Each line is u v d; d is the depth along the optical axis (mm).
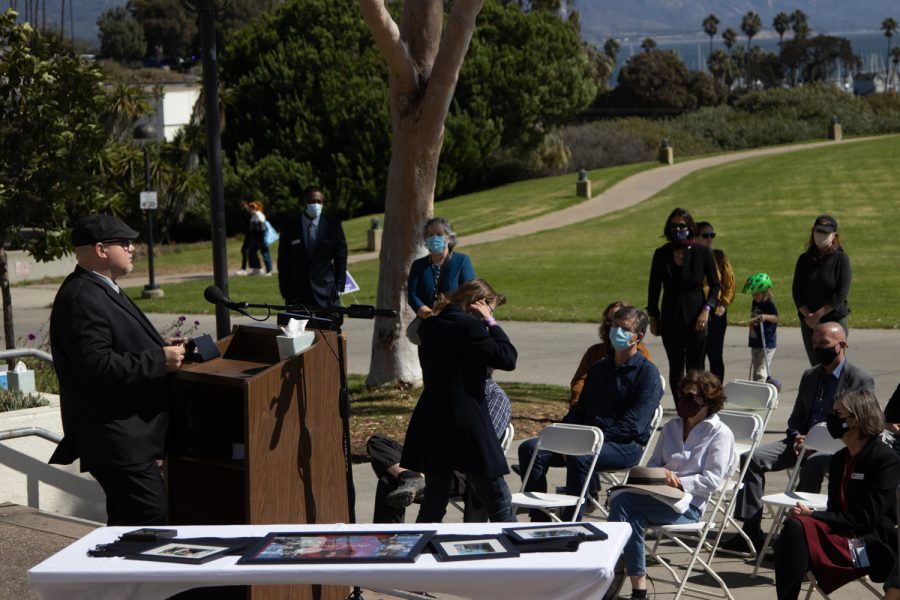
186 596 5098
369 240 32625
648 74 91500
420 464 5969
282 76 46500
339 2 47906
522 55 50125
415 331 7676
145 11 111562
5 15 12828
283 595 4801
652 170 49656
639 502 6133
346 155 46344
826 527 5633
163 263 33719
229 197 45250
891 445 6707
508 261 27672
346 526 4387
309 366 5008
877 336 16125
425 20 11375
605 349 8672
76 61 13648
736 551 7117
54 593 3914
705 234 11016
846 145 53312
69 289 5039
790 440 7426
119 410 5062
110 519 5328
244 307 5566
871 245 27219
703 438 6535
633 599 5988
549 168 55250
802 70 149125
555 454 7695
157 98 43438
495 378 13703
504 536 4133
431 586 3818
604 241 30484
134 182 38344
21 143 12969
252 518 4652
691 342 10391
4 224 12820
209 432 5461
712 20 172375
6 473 7215
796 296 10852
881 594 5824
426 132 11336
